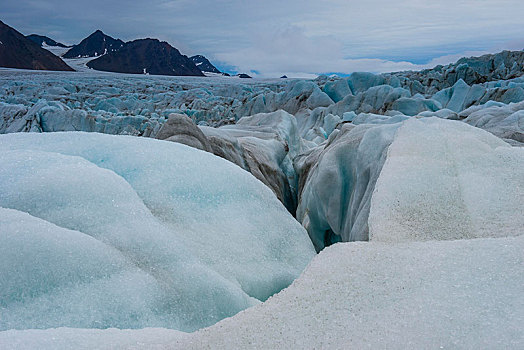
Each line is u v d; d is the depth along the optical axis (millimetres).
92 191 2557
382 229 2262
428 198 2568
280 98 25438
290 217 3605
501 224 2219
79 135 3600
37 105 20531
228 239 2885
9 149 3299
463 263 1689
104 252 2143
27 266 1901
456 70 26312
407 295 1521
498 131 7477
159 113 25594
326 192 6461
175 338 1492
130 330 1599
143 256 2299
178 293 2176
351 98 20906
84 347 1383
